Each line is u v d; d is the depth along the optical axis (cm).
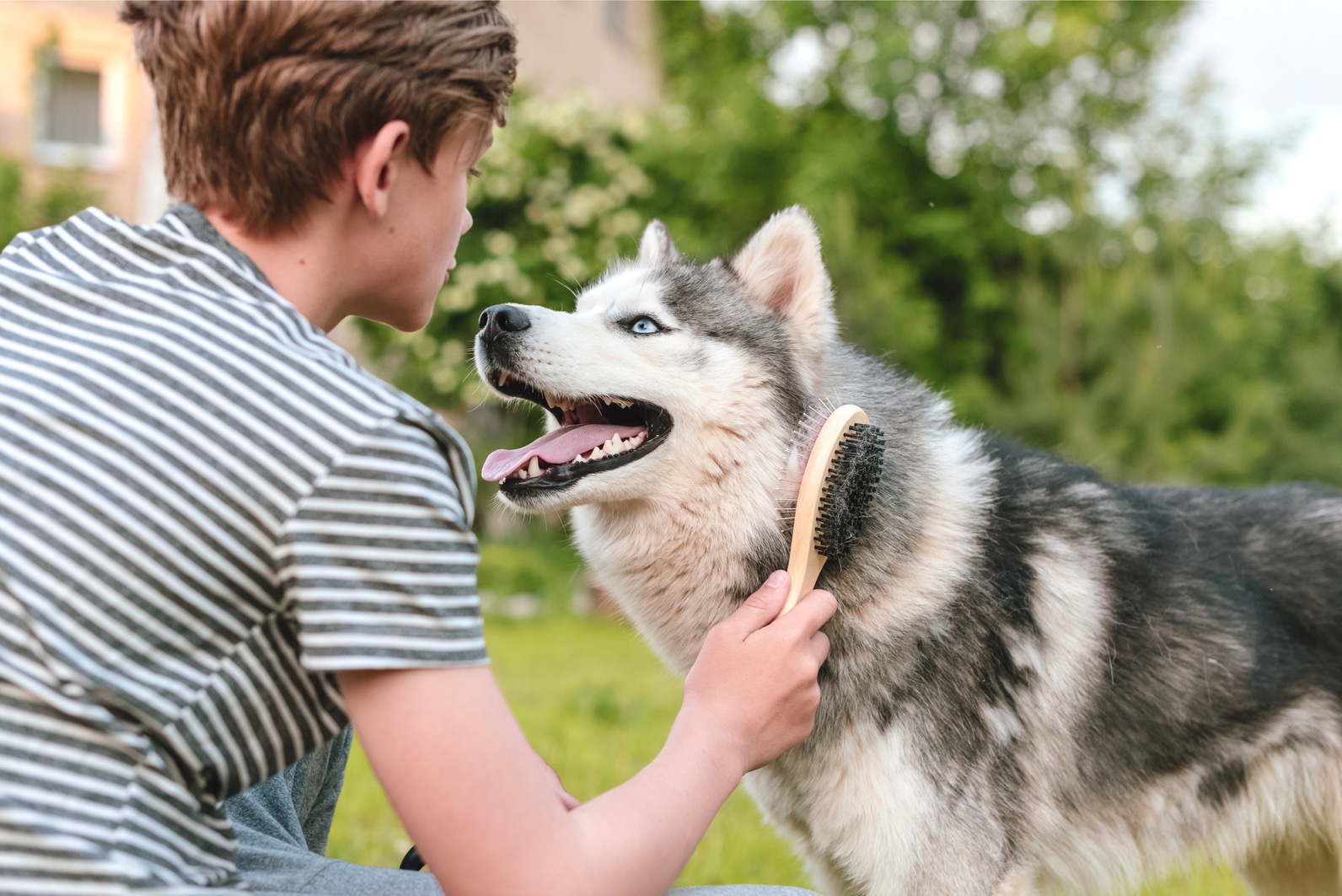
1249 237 1670
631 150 1160
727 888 148
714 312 232
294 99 116
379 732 106
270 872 141
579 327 224
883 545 203
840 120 1335
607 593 246
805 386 228
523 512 219
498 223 1057
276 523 104
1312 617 233
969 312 1248
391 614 105
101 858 100
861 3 1388
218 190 123
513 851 108
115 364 107
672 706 557
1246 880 279
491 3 135
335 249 129
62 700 101
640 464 214
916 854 200
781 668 146
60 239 123
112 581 102
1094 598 223
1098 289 1008
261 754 112
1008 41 1332
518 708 547
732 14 1544
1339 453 992
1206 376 977
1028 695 211
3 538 102
